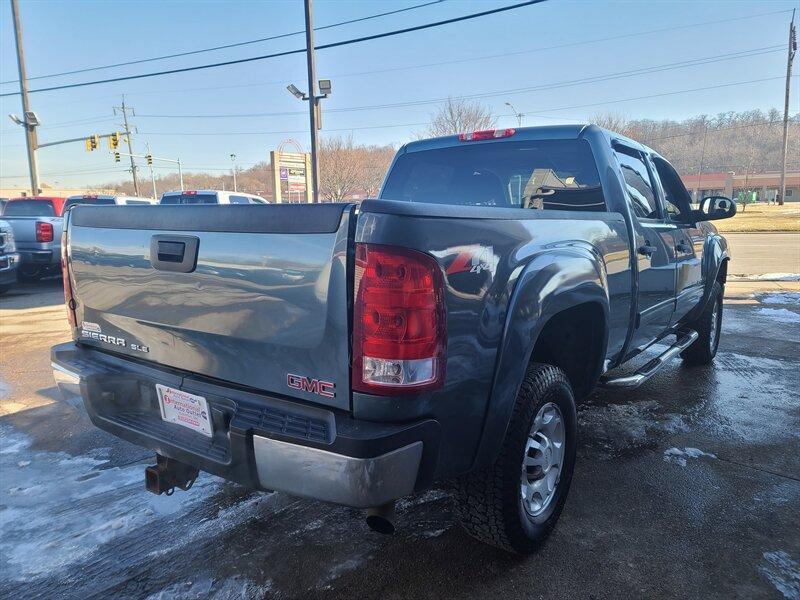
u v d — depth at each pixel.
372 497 1.86
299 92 17.92
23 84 25.31
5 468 3.65
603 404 4.73
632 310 3.52
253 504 3.19
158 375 2.48
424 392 1.95
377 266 1.86
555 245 2.62
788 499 3.20
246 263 2.11
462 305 2.04
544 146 3.85
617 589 2.46
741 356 6.23
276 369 2.12
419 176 4.58
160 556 2.72
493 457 2.29
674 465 3.62
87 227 2.72
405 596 2.42
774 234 26.89
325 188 41.16
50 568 2.63
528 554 2.67
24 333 7.68
